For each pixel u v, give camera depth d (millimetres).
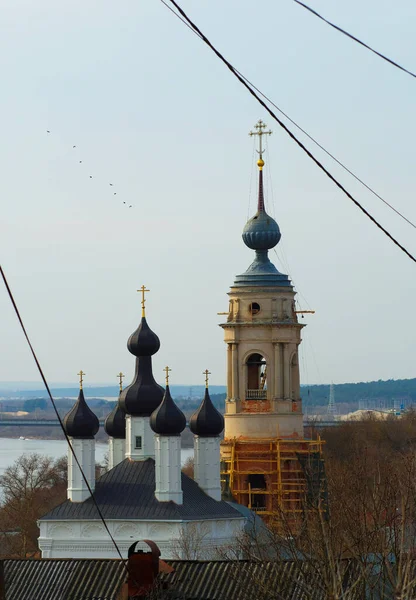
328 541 136125
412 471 165625
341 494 190500
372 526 161625
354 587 132875
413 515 152250
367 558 146125
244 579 164000
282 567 152250
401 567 129750
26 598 174000
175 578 167000
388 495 169125
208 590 164625
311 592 139375
